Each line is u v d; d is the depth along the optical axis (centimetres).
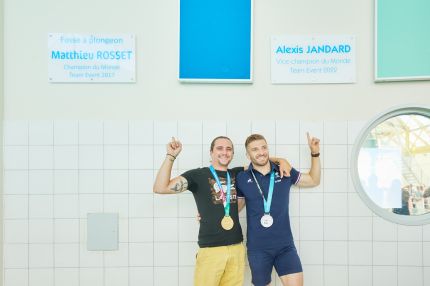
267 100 220
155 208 219
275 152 220
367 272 219
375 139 225
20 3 218
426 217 220
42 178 219
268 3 220
